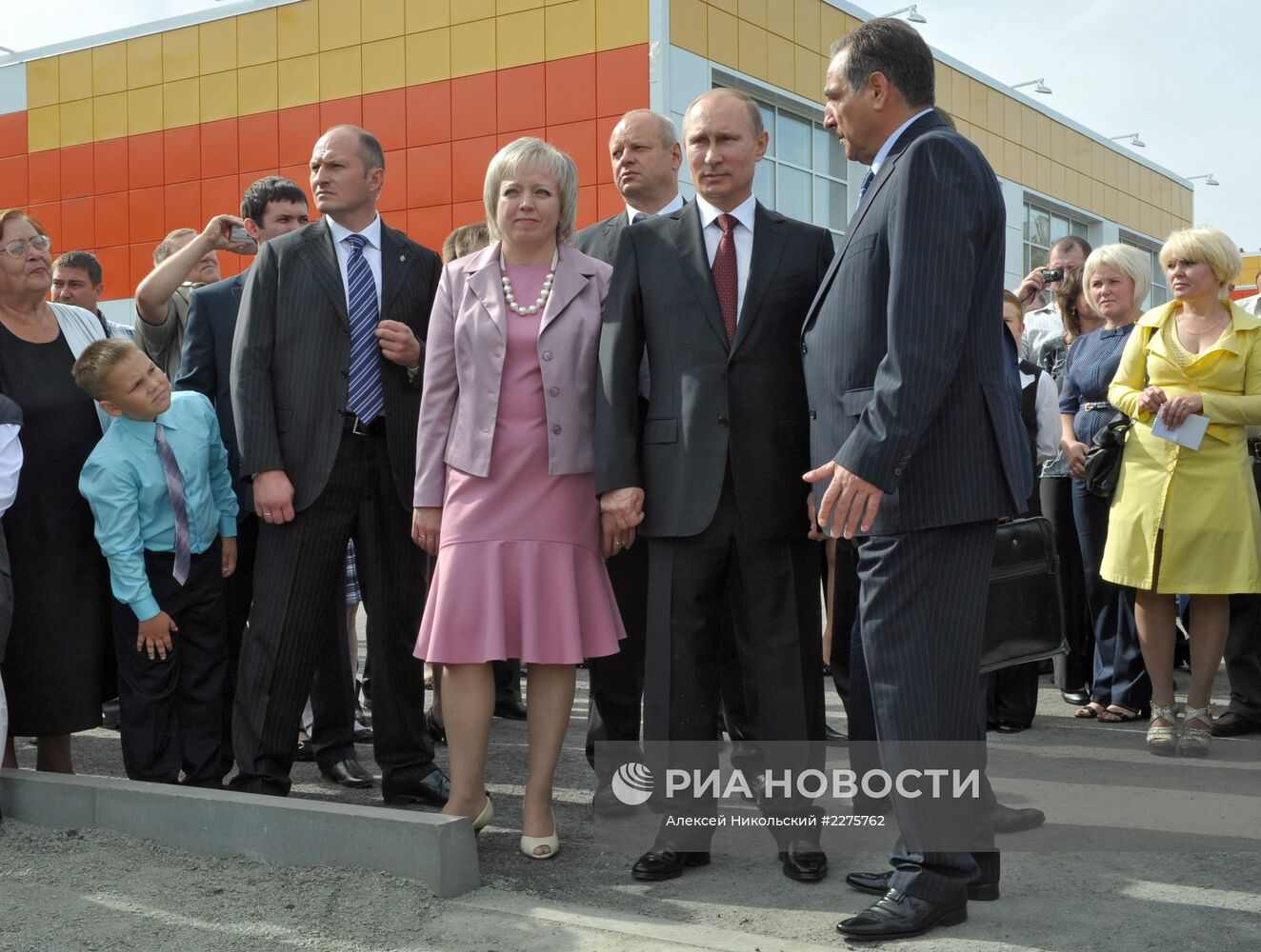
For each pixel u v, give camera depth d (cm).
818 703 322
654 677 323
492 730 514
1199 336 466
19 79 2211
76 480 393
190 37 2038
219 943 267
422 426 348
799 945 262
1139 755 456
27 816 361
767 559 318
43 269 397
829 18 1838
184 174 2058
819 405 295
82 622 393
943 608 279
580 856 338
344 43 1877
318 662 397
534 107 1703
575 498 337
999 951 263
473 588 332
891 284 269
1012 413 286
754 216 331
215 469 410
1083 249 655
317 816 313
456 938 271
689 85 1617
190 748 396
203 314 435
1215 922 280
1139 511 463
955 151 271
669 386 324
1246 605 491
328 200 381
